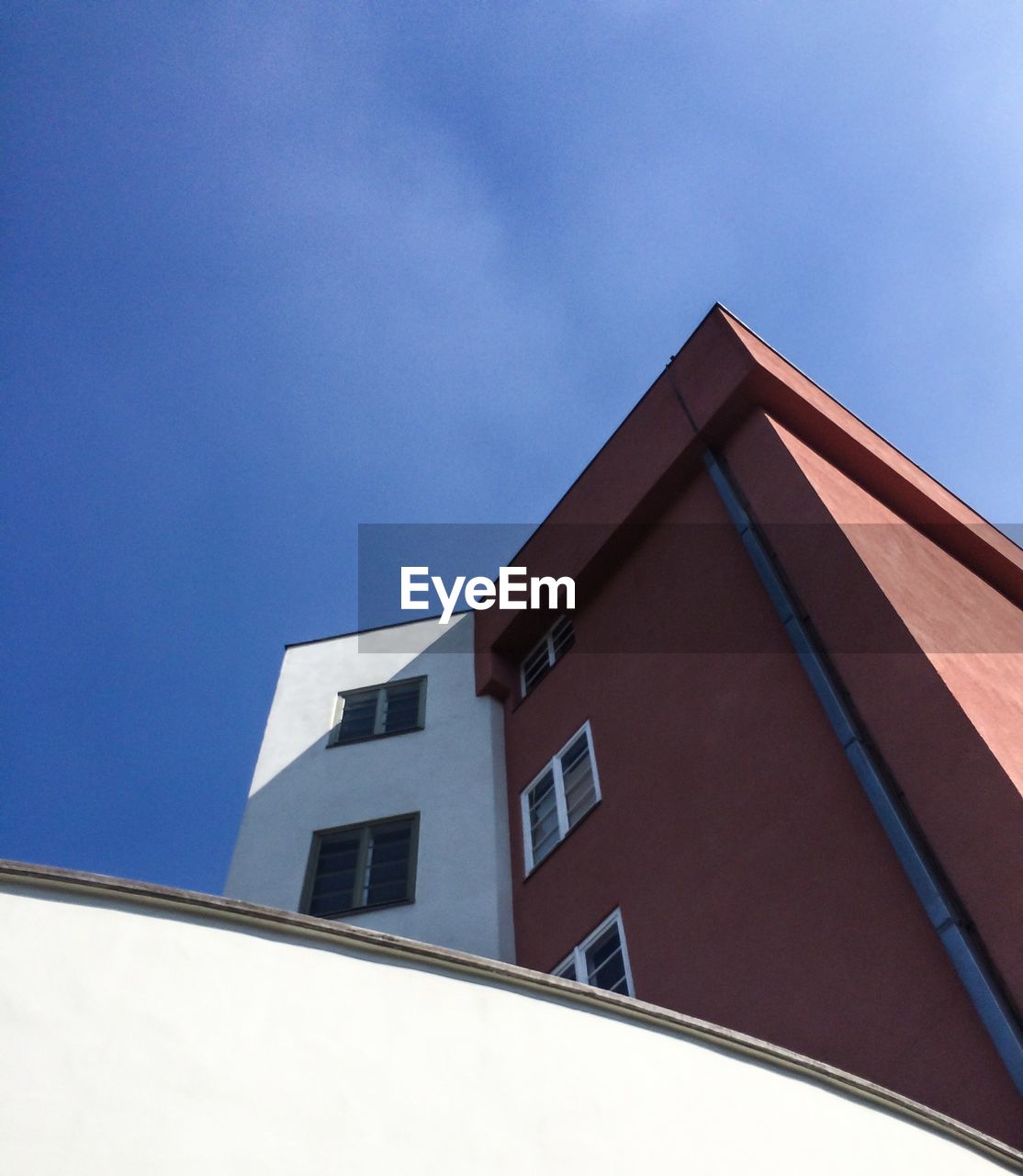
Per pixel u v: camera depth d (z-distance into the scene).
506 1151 4.92
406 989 5.36
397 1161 4.63
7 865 4.82
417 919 14.13
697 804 11.38
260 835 16.47
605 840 12.56
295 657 20.50
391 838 15.82
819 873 9.51
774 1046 6.18
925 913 8.45
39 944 4.64
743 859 10.39
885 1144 6.04
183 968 4.86
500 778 15.98
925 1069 7.80
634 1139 5.31
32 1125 4.07
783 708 10.88
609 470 15.64
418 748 17.14
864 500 13.19
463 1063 5.19
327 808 16.64
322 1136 4.56
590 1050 5.61
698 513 13.76
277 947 5.18
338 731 18.33
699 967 10.12
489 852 14.69
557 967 12.26
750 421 13.35
